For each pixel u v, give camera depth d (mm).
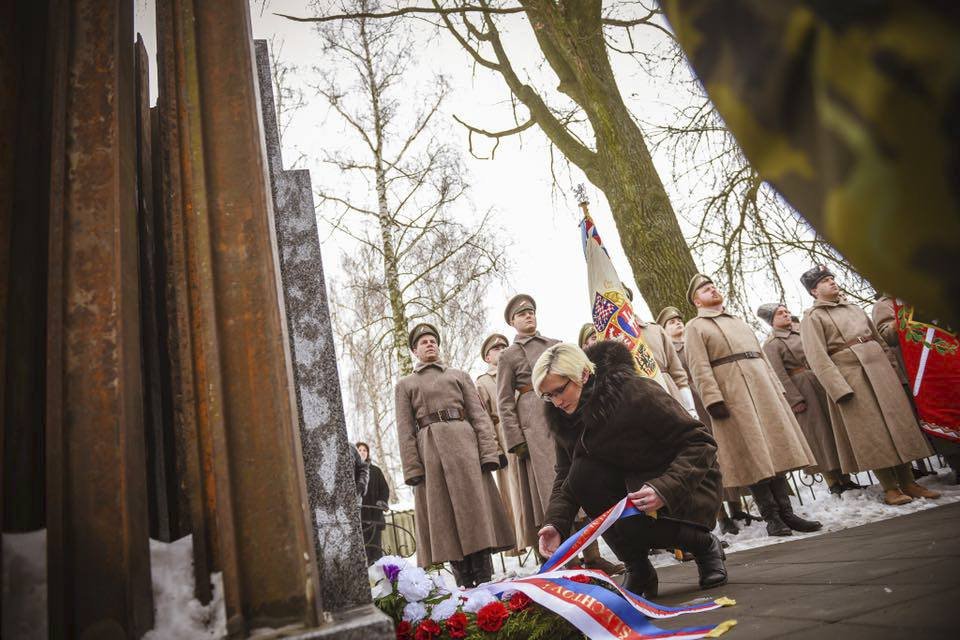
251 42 1706
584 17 8453
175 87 1698
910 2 305
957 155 301
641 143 7859
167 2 1828
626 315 4672
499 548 4629
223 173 1535
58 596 1165
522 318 4965
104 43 1477
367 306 13508
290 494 1346
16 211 1432
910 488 5219
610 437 2613
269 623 1277
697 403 6082
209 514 1430
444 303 12266
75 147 1403
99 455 1249
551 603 1771
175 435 1624
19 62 1500
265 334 1435
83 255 1345
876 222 342
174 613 1315
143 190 1859
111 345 1302
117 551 1214
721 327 4977
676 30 481
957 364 5098
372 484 7453
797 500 6844
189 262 1594
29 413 1363
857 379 5348
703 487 2572
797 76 386
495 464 4570
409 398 4715
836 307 5645
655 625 1827
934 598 1504
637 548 2641
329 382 1961
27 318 1401
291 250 2121
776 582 2395
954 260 317
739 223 4770
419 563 4895
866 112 331
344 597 1711
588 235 4926
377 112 11797
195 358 1536
